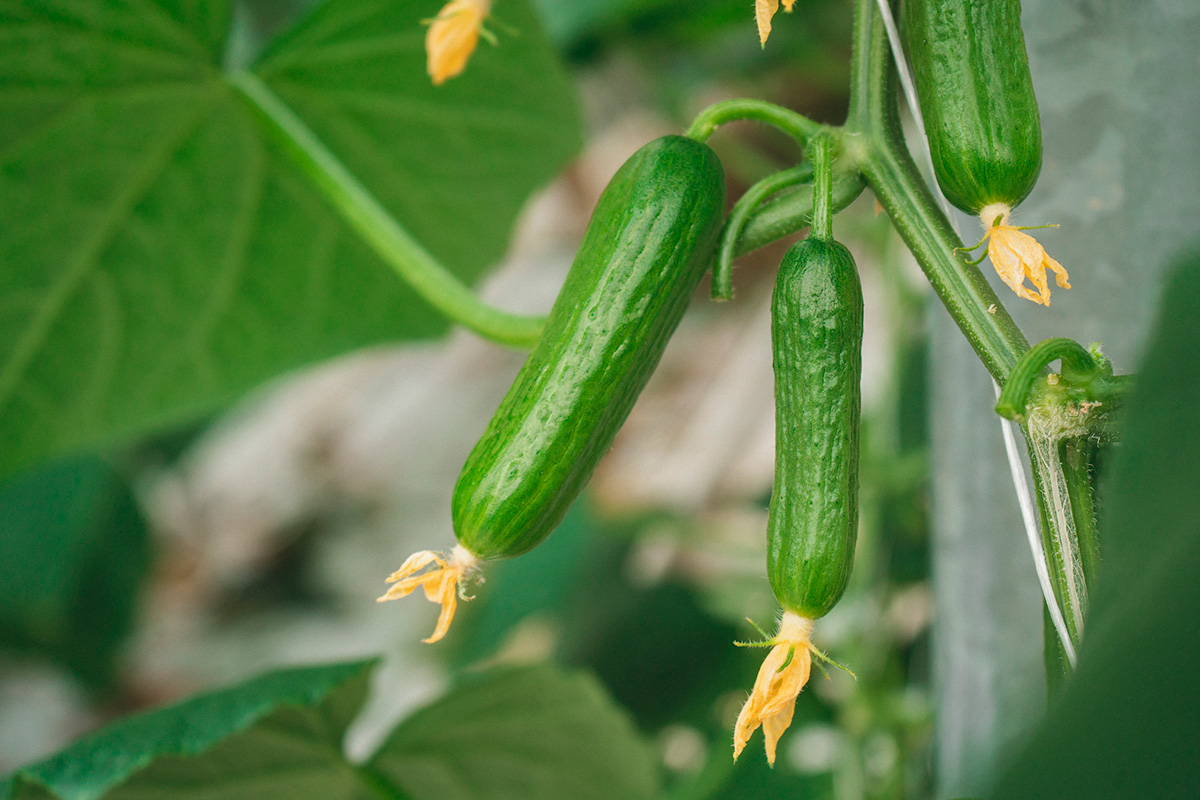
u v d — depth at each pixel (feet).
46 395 4.81
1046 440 2.11
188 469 10.76
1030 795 1.80
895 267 4.49
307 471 10.35
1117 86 2.60
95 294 4.58
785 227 2.27
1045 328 2.67
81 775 2.87
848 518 2.12
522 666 3.44
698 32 6.01
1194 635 1.78
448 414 10.15
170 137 4.09
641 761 4.03
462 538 2.21
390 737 3.59
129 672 9.57
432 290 2.80
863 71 2.27
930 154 2.17
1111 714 1.79
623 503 6.06
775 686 2.11
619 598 6.19
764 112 2.28
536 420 2.19
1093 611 1.85
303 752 3.54
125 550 8.37
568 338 2.20
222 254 4.64
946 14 2.14
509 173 4.68
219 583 10.04
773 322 2.16
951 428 2.87
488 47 4.09
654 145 2.25
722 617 5.36
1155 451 1.83
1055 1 2.64
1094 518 2.11
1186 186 2.56
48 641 8.21
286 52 3.86
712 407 6.79
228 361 5.05
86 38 3.58
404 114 4.32
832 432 2.12
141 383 4.96
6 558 7.98
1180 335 1.84
